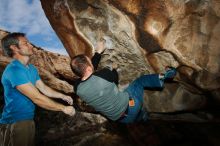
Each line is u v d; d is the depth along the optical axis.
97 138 4.70
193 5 2.49
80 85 2.61
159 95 3.42
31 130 2.54
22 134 2.46
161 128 4.30
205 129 3.99
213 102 3.12
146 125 4.38
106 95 2.58
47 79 4.65
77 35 3.30
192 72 2.84
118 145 4.49
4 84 2.44
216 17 2.45
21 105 2.44
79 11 3.13
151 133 4.38
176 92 3.30
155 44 2.81
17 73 2.36
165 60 2.91
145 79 2.87
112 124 4.91
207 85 2.83
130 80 3.46
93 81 2.55
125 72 3.39
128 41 3.03
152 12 2.67
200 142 4.06
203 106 3.25
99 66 3.44
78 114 5.05
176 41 2.68
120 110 2.68
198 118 3.65
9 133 2.45
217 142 3.84
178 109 3.37
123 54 3.21
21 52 2.45
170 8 2.58
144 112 2.97
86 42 3.29
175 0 2.54
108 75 2.58
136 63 3.23
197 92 3.10
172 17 2.61
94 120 5.04
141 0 2.67
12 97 2.41
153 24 2.71
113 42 3.15
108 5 2.89
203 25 2.53
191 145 4.09
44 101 2.37
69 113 2.46
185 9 2.53
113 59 3.32
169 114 3.78
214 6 2.43
